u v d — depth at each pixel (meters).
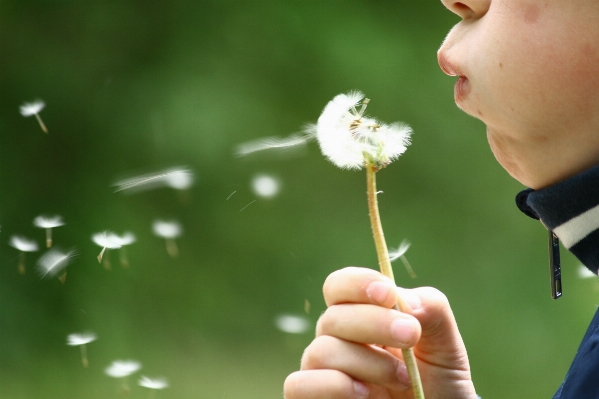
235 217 3.41
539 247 3.40
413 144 3.75
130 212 3.40
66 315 2.95
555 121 0.91
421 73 3.94
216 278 3.22
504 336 3.02
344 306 0.94
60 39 3.99
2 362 2.76
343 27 4.04
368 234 3.44
